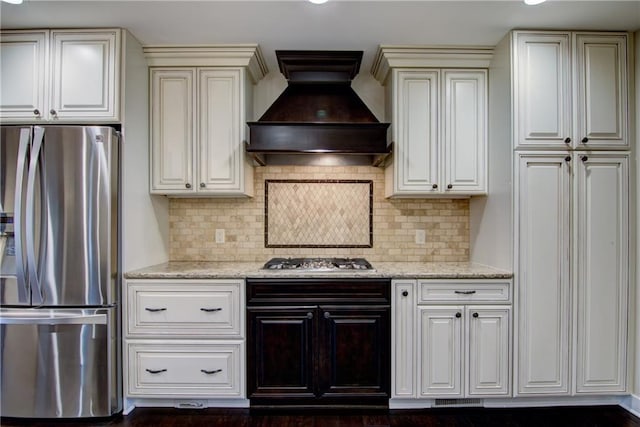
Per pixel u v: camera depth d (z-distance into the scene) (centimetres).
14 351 218
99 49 226
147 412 232
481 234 270
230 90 255
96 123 228
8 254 216
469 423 222
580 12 210
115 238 224
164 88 256
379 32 234
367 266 253
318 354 230
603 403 237
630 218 229
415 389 230
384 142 244
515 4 202
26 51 226
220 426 218
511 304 229
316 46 251
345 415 229
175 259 291
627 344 230
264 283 230
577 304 228
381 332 230
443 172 257
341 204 292
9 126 216
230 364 229
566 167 228
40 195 214
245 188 259
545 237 228
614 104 229
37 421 221
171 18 216
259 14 213
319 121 252
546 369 228
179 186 256
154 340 229
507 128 232
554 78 228
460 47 251
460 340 229
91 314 218
